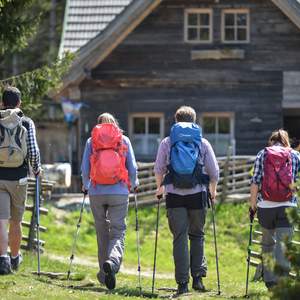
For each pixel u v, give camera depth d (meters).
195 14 61.44
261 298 24.33
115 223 26.91
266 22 61.03
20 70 86.62
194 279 27.02
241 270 41.28
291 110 64.62
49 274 30.02
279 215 25.66
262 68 61.16
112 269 26.11
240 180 53.34
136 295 26.17
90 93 62.03
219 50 61.03
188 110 26.92
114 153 26.89
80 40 60.84
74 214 48.62
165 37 61.44
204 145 26.33
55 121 79.88
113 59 61.84
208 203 26.61
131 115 62.03
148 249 44.84
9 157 26.16
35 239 37.91
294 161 25.89
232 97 61.53
